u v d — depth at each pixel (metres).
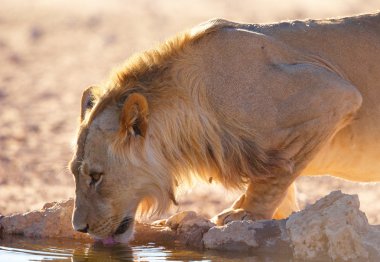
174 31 43.94
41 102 29.67
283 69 11.45
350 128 11.87
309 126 11.37
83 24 47.31
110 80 11.48
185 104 11.28
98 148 10.94
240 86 11.33
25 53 39.88
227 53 11.44
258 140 11.36
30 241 11.55
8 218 12.08
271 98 11.33
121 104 11.11
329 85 11.40
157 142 11.17
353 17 12.34
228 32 11.58
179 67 11.38
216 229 10.85
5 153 21.81
